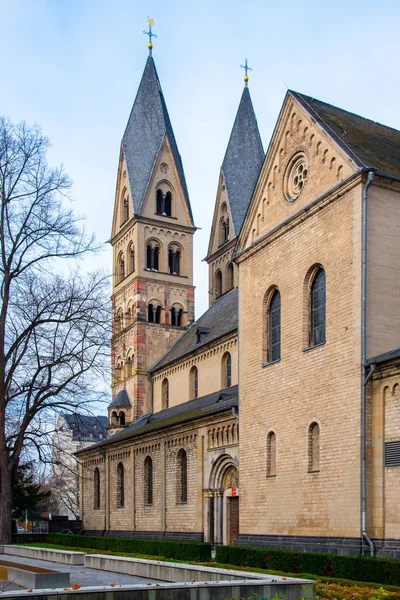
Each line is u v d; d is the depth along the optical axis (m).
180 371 63.16
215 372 55.69
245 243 39.00
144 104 79.62
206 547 35.25
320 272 32.91
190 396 60.50
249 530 35.56
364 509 27.38
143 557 36.97
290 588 18.64
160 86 81.50
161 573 25.61
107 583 24.61
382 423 27.64
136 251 74.44
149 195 76.44
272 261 36.25
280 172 36.38
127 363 73.69
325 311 31.88
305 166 34.56
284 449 33.34
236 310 59.00
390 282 29.91
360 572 23.70
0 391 47.62
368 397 28.34
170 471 50.84
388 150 34.16
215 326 60.03
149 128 79.00
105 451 63.34
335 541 28.77
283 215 35.78
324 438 30.44
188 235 77.38
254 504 35.41
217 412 42.97
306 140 34.41
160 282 74.69
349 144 32.22
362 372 28.55
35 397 47.91
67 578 23.34
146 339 72.38
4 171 48.66
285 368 34.06
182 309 75.38
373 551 26.73
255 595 17.39
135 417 69.50
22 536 63.06
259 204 38.00
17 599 15.87
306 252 33.41
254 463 35.88
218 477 44.25
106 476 62.78
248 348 37.72
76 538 55.03
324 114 35.47
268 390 35.34
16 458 47.91
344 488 28.73
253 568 27.92
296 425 32.62
